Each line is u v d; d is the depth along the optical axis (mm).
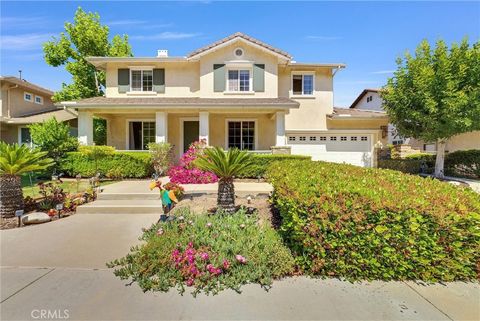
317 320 2646
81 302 2973
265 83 14742
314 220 3391
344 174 4984
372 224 3291
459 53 11352
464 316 2705
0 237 5121
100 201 7770
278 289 3223
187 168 11398
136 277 3453
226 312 2789
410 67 12211
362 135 14938
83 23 20703
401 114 12562
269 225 5176
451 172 13398
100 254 4305
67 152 12023
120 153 12039
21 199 6605
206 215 5492
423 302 2939
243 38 14336
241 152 5855
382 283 3322
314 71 16188
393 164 14688
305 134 15023
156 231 4926
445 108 11023
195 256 3621
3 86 17969
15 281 3436
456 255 3318
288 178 4715
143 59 14859
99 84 22297
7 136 18594
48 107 22266
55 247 4613
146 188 9117
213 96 14695
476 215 3221
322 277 3471
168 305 2914
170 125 15609
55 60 20844
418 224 3215
